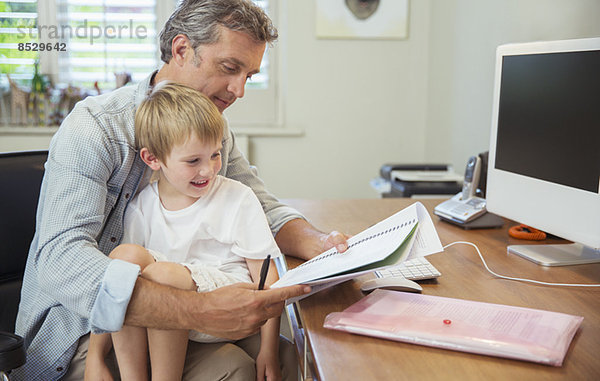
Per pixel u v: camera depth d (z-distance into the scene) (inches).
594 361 31.2
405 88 137.6
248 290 38.9
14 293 55.3
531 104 51.6
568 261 49.1
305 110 136.9
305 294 40.0
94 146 45.9
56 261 41.9
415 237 38.6
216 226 48.9
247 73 50.8
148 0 130.6
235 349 47.1
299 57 134.6
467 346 32.0
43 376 47.1
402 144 139.8
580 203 45.9
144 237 49.0
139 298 38.8
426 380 29.4
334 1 132.6
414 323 34.8
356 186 140.9
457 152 119.3
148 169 50.6
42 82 128.9
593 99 44.3
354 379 29.5
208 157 46.4
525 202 52.9
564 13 79.1
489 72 103.3
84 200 44.6
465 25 114.7
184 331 42.8
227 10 47.8
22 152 56.9
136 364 43.1
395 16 133.9
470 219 61.5
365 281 43.8
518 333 33.1
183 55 50.2
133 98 50.4
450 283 44.4
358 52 135.4
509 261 50.4
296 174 139.6
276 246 48.9
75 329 46.6
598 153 43.9
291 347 51.4
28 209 56.1
